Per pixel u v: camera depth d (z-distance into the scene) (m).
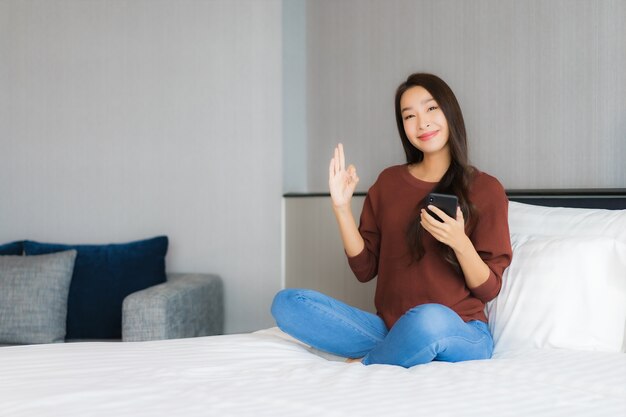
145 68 3.55
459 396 1.35
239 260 3.48
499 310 2.04
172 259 3.54
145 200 3.56
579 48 2.49
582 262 1.93
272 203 3.44
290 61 3.54
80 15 3.61
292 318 1.97
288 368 1.66
